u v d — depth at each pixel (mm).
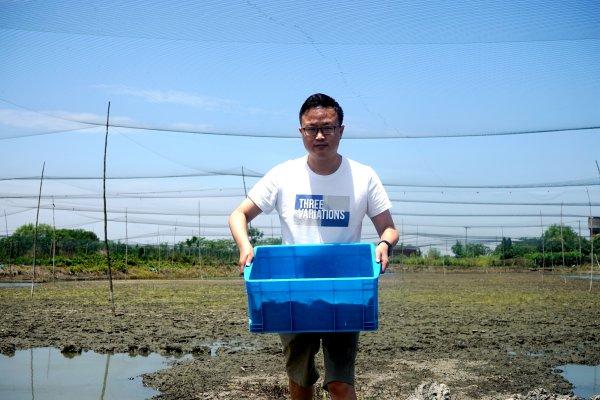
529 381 7066
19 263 36844
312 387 3941
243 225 3686
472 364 7988
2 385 6688
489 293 21234
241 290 22734
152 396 6266
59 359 8219
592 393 6539
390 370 7594
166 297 18734
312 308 3256
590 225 32531
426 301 17656
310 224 3723
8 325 11336
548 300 18172
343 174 3713
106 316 12984
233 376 7145
